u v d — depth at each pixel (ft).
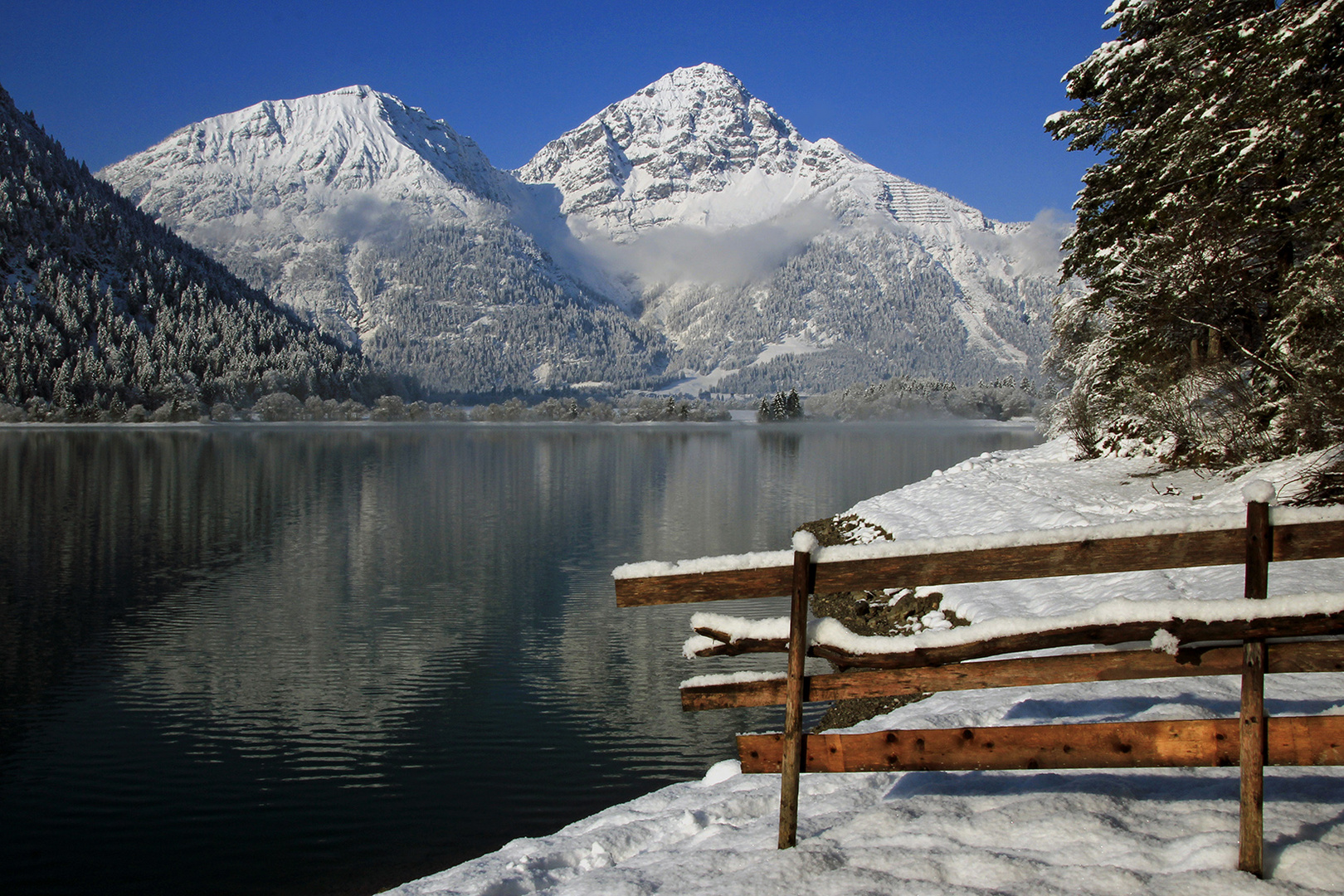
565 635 59.93
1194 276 60.95
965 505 69.10
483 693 47.75
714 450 300.40
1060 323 115.44
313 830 32.17
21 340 543.80
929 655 11.96
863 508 87.81
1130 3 59.06
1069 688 19.92
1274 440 57.47
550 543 101.86
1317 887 10.18
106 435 394.32
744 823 15.24
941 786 14.73
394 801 34.47
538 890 14.46
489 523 118.21
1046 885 10.87
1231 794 13.01
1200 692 18.19
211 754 39.68
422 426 564.30
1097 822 12.35
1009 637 11.62
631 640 58.54
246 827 32.37
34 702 47.26
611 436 431.43
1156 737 11.26
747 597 12.66
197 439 362.74
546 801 34.22
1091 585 36.04
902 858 11.95
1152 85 58.85
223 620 65.46
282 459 247.29
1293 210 53.26
